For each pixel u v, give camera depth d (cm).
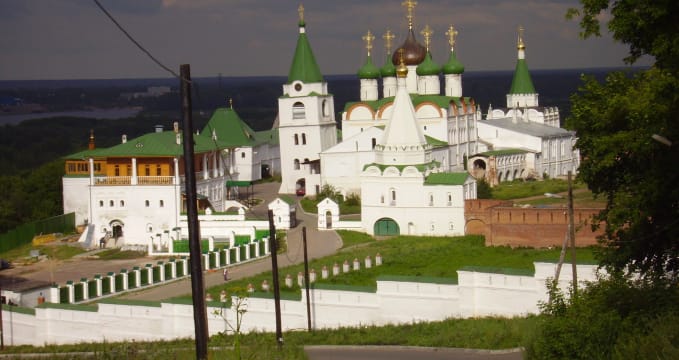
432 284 7819
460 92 18400
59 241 13938
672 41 5150
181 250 12750
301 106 17625
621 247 5778
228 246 12525
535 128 19500
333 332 7562
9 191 15788
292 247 12600
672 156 5262
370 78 18188
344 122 17675
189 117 4259
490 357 6406
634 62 5734
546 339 5284
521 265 9988
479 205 12738
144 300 8981
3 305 9175
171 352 6569
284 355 6325
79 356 6838
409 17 17950
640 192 5412
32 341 8969
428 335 7125
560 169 19400
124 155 13862
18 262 12638
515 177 17962
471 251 11094
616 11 5431
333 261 10844
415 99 17250
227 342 7350
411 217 13162
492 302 7662
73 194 15150
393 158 13338
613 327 5056
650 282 5781
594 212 10862
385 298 7938
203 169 14600
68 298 9888
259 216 14350
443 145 16638
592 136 5791
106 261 12588
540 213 11138
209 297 8938
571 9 5625
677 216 5478
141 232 13775
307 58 17662
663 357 4347
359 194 16338
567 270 7381
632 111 5266
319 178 17025
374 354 6706
